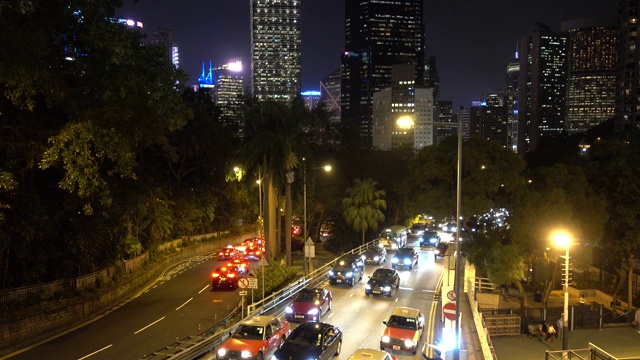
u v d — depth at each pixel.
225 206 76.81
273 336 22.08
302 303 27.92
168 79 24.70
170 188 59.38
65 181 24.92
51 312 29.48
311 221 72.56
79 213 34.94
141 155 47.16
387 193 83.94
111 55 22.17
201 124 64.88
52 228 32.00
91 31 22.03
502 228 37.81
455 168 41.25
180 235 67.75
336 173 80.69
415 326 24.06
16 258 31.00
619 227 36.97
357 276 39.00
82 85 24.70
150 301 37.94
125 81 22.83
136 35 25.28
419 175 42.59
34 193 29.75
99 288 36.59
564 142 108.69
